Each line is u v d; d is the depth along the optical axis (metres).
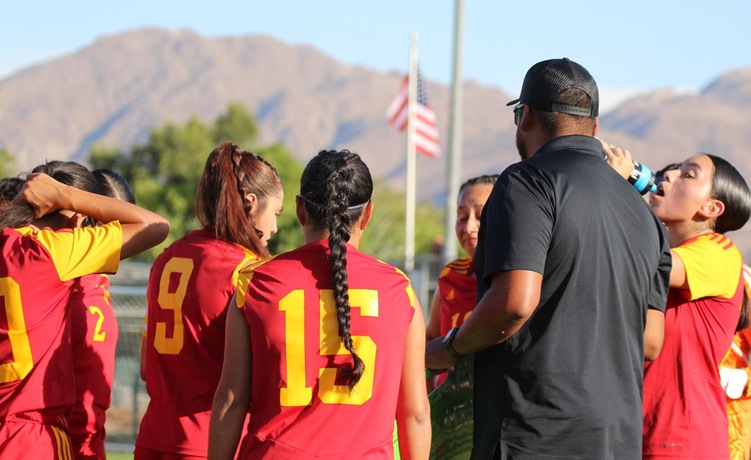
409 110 90.88
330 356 12.41
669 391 15.52
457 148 64.44
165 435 14.89
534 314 12.94
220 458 12.69
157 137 153.25
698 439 15.43
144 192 123.50
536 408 12.86
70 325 15.28
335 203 12.70
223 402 12.66
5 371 13.95
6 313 13.85
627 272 13.30
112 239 14.29
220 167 15.30
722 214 16.70
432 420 14.88
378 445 12.51
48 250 13.89
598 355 12.95
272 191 15.71
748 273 17.48
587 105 13.70
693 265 15.37
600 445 12.81
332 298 12.52
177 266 15.09
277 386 12.40
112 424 36.16
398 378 12.75
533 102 13.80
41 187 14.55
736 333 17.86
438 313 20.08
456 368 15.09
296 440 12.30
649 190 15.39
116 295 35.91
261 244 15.21
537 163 13.22
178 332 14.86
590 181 13.15
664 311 14.33
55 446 14.23
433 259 47.25
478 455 13.34
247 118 176.50
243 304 12.62
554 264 12.88
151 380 15.23
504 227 12.80
